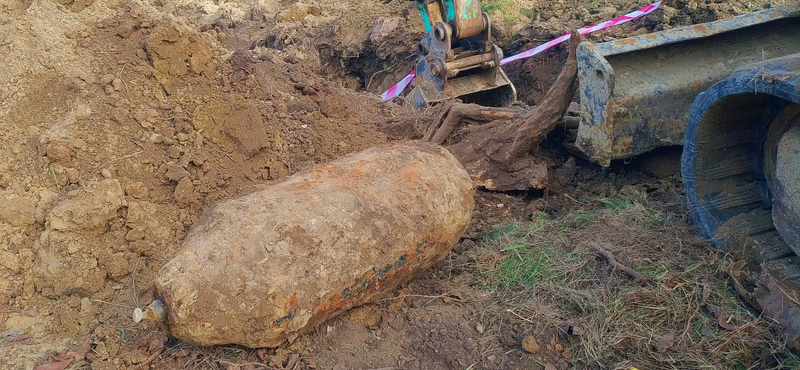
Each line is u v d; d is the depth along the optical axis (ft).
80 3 15.15
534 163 16.17
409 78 26.30
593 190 16.38
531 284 12.21
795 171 10.78
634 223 13.89
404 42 29.35
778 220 11.21
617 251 12.67
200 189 13.35
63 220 11.62
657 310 11.05
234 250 9.54
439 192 11.55
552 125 15.72
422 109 20.85
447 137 17.57
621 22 24.73
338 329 11.06
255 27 37.96
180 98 14.51
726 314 10.84
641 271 11.98
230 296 9.29
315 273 9.84
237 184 13.92
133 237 12.08
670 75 14.85
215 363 10.11
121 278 11.83
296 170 14.98
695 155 12.64
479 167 16.34
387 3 33.40
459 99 23.52
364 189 11.04
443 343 10.84
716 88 11.50
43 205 12.19
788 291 10.53
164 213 12.85
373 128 18.31
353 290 10.44
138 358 10.19
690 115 12.41
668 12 23.44
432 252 11.58
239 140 14.26
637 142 14.80
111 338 10.61
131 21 15.10
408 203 11.12
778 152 11.24
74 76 13.80
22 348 10.61
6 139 13.10
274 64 18.66
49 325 11.18
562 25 26.00
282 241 9.79
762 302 10.75
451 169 12.23
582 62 14.43
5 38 14.26
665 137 14.98
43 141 12.75
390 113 20.10
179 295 9.05
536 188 15.84
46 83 13.75
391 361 10.51
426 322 11.32
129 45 14.74
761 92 10.55
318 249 9.96
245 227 9.82
